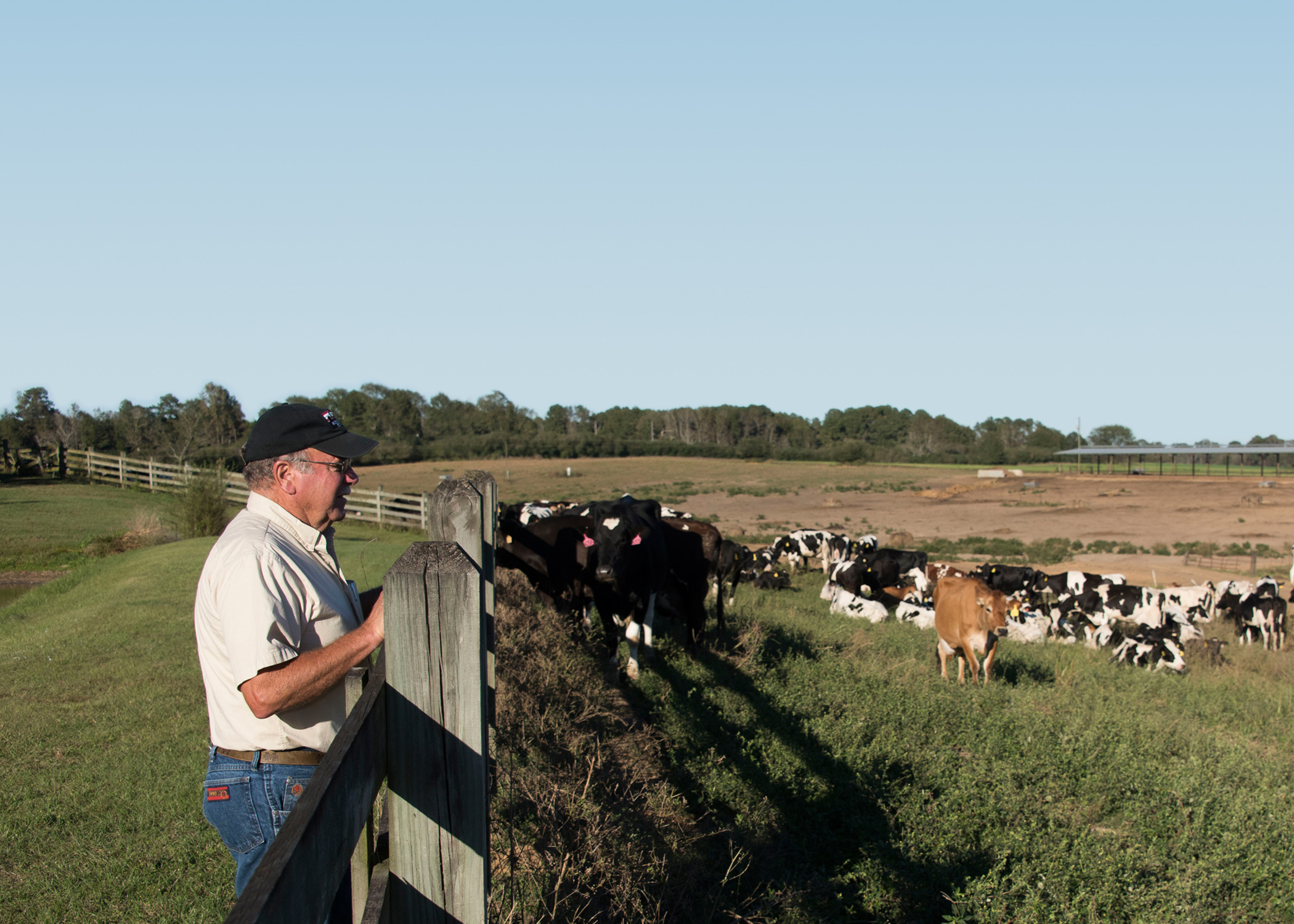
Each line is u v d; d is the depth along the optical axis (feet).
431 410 489.67
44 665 28.66
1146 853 20.67
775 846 21.01
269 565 7.53
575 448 392.27
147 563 56.18
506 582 36.55
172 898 14.33
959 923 17.17
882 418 572.92
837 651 43.39
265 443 8.31
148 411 273.54
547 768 19.33
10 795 18.11
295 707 7.10
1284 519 166.71
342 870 4.88
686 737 25.89
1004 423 609.42
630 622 33.19
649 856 17.97
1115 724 32.01
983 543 140.05
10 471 138.21
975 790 23.91
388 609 6.05
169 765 19.77
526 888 14.44
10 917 13.76
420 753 6.16
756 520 182.19
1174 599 74.13
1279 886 19.80
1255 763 28.68
